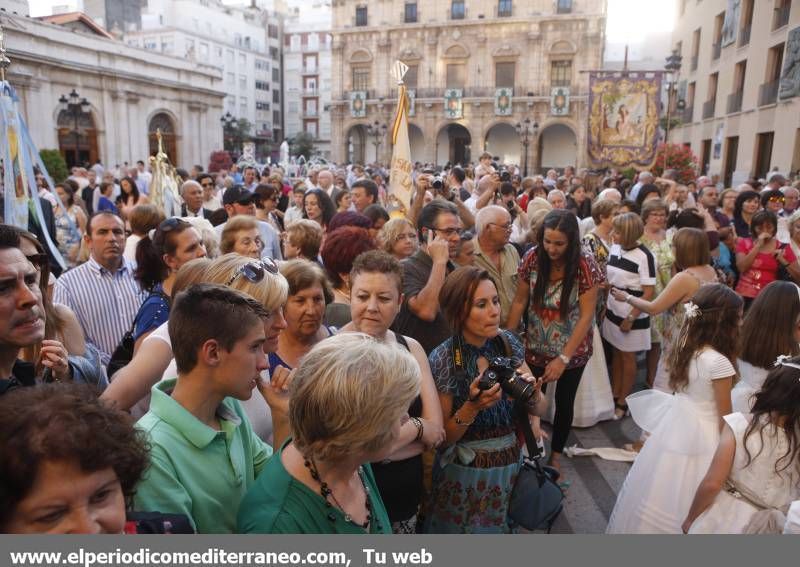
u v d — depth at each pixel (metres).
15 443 1.04
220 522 1.60
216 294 1.61
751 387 2.90
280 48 71.00
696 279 3.94
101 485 1.11
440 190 5.05
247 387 1.61
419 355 2.38
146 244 3.04
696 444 2.69
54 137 28.11
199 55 58.31
